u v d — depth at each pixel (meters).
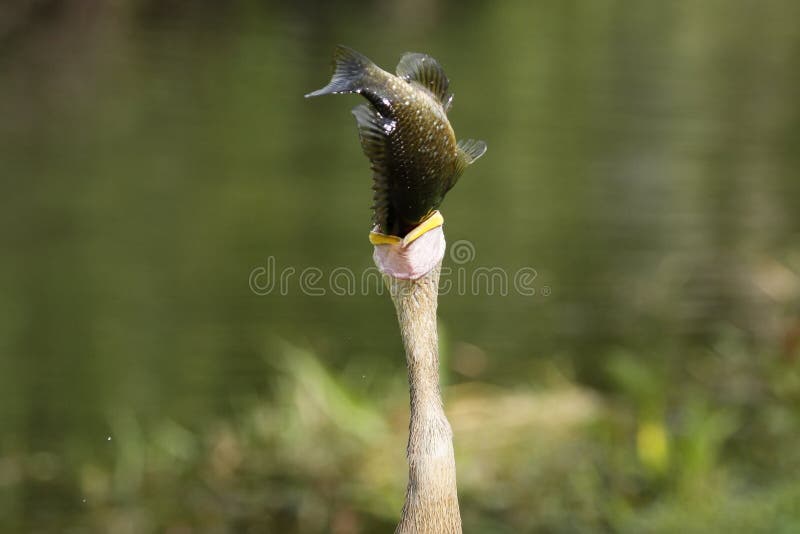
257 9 33.03
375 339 14.26
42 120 23.11
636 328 14.66
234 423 12.41
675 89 26.41
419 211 4.55
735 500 10.52
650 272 16.12
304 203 19.06
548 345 14.23
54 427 12.23
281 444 12.05
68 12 30.02
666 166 20.86
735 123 23.78
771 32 33.25
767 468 11.30
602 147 22.14
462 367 13.66
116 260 16.50
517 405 12.66
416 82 4.57
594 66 28.44
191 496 11.21
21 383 12.98
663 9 36.41
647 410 11.85
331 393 12.51
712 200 19.23
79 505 11.00
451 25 32.44
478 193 19.56
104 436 12.12
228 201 19.06
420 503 5.04
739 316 15.10
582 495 10.88
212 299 15.29
